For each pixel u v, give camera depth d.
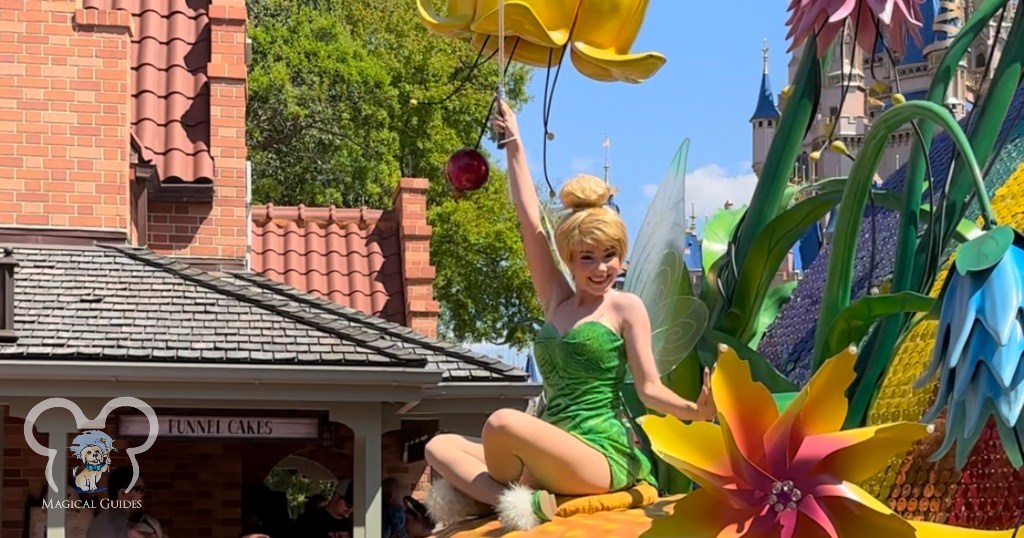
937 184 6.60
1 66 13.59
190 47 15.79
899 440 3.20
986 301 3.38
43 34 13.66
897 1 4.90
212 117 15.04
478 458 4.33
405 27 32.19
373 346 11.83
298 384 11.48
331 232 18.39
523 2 4.64
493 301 31.88
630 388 5.55
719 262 5.93
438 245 31.11
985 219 3.79
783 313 7.64
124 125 13.74
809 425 3.33
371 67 30.72
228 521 14.63
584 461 3.97
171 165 14.62
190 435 11.92
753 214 5.76
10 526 13.47
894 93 5.08
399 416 12.59
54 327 11.48
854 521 3.26
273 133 30.53
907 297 4.78
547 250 4.43
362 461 11.88
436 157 31.17
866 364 5.23
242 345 11.56
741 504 3.30
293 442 12.26
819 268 7.63
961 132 4.07
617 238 4.09
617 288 5.05
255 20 31.17
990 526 4.46
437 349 13.15
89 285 12.42
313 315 12.73
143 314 11.96
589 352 4.07
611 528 3.74
